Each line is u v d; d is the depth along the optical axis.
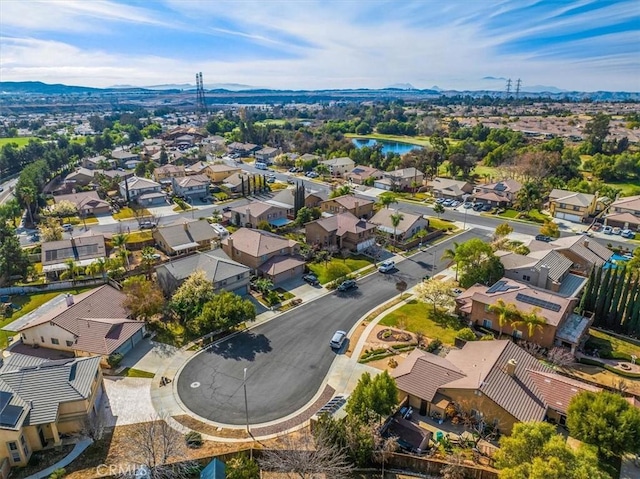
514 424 35.94
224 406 44.00
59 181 150.12
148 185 125.38
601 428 36.16
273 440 39.34
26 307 64.88
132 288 59.03
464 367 45.50
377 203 119.19
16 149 175.50
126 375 48.62
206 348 53.84
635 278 63.81
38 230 99.62
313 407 43.88
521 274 67.31
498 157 172.25
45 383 39.91
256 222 97.75
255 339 55.88
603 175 145.00
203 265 67.75
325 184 144.88
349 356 52.25
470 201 123.69
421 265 80.38
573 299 59.06
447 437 39.44
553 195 115.75
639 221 98.19
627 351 55.16
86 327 52.69
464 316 61.47
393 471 36.47
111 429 40.91
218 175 147.38
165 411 43.19
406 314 62.34
